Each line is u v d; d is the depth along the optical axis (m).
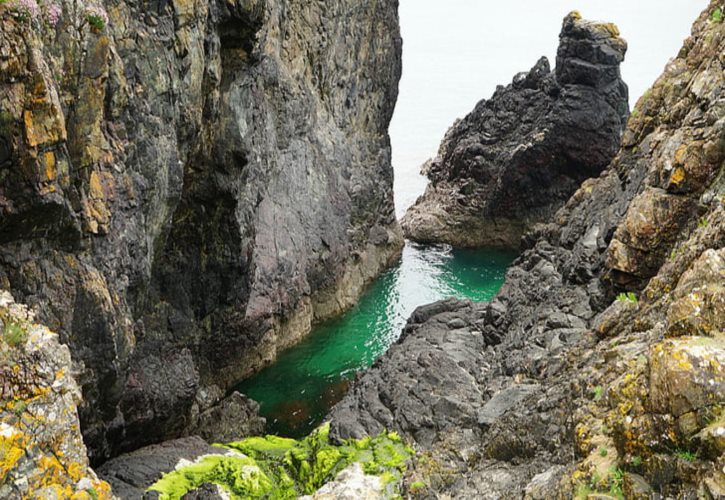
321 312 38.97
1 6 15.04
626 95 48.38
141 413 22.91
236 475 20.98
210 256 26.52
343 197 41.44
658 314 18.44
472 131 54.06
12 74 15.20
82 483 13.33
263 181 31.56
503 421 20.05
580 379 18.12
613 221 25.27
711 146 20.33
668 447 12.02
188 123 22.39
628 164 27.78
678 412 11.82
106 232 18.62
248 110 26.69
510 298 28.08
